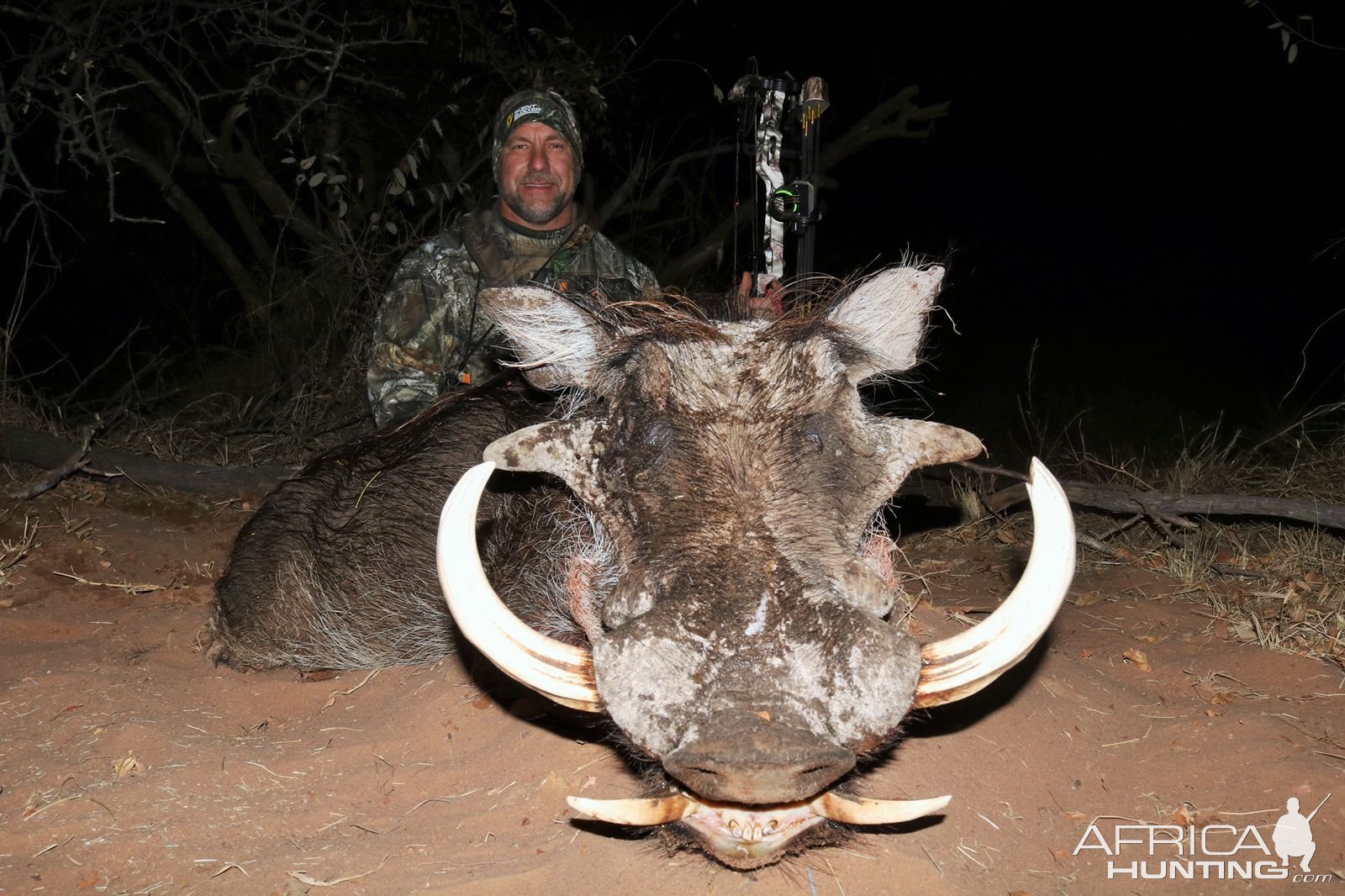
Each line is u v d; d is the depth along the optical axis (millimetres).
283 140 3025
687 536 884
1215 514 1824
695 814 790
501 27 2637
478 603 847
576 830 968
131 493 2006
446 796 1053
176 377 2889
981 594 1610
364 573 1376
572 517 1198
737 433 946
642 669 788
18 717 1196
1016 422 3100
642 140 3246
